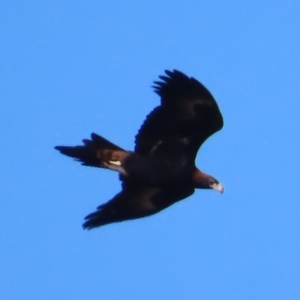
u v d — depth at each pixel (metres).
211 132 34.19
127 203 34.81
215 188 34.56
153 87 33.81
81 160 34.38
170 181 34.44
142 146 34.34
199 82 33.62
